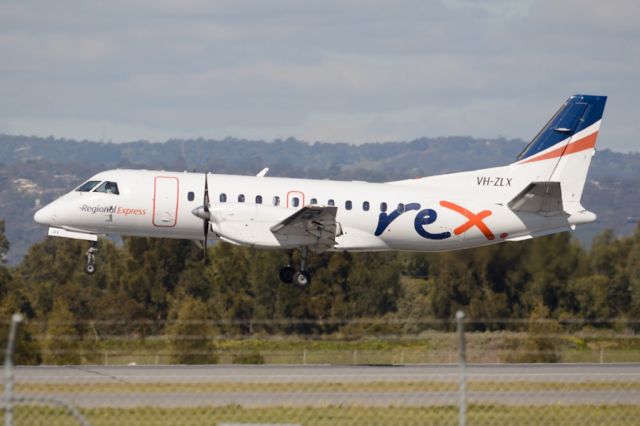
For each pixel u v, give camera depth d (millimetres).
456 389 75062
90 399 67812
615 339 125250
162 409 65375
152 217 111750
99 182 112938
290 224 107062
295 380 78125
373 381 77688
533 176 120125
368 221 115125
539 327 128750
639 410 68250
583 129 119938
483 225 117750
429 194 117438
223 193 111562
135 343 120875
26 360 107188
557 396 72000
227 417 63906
